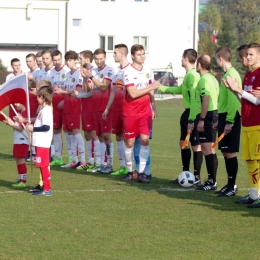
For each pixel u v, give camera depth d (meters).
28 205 10.39
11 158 17.14
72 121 15.22
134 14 57.34
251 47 10.27
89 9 55.75
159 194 11.66
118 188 12.26
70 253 7.59
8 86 11.55
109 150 14.59
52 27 54.69
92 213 9.82
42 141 11.18
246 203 10.73
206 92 12.02
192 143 12.87
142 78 12.95
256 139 10.32
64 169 15.27
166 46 58.75
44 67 16.50
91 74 14.34
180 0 58.53
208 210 10.19
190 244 8.09
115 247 7.88
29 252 7.61
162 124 30.53
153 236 8.45
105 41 56.62
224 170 15.44
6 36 53.66
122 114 13.77
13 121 12.89
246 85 10.53
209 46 80.81
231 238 8.43
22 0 53.53
